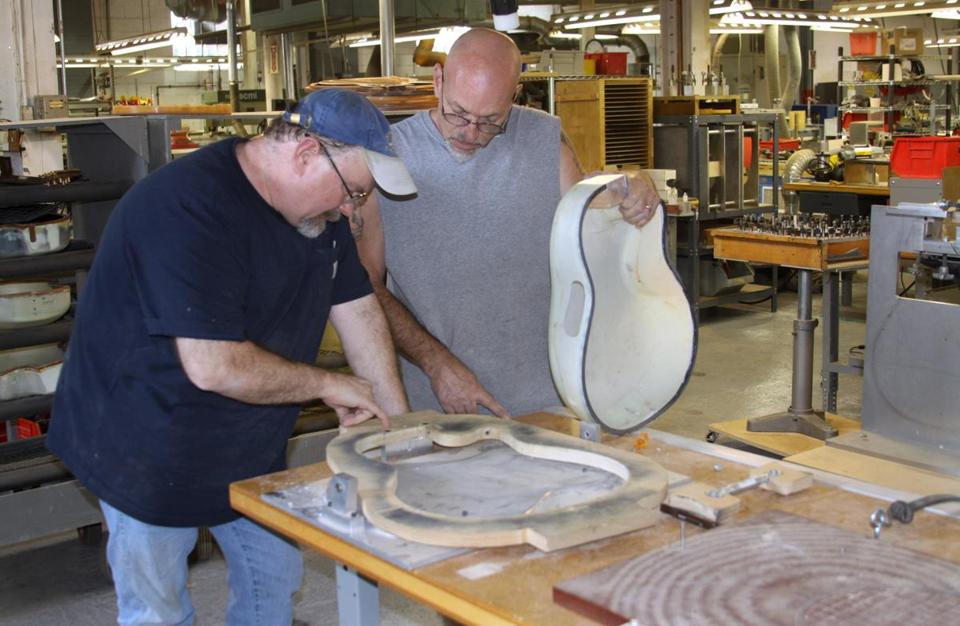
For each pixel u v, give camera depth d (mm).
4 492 2660
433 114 2025
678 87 7480
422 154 1998
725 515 1185
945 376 2725
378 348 1862
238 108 7605
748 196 6633
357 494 1254
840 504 1256
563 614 988
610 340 1570
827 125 9359
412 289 2057
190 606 1845
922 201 5184
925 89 9898
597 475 1369
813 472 1366
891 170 5430
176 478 1645
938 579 1013
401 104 3086
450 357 1952
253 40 10383
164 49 13648
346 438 1489
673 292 1637
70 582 2994
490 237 2057
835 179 6602
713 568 1048
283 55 9266
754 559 1068
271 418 1745
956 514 1208
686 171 6207
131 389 1601
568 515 1163
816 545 1103
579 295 1524
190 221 1496
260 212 1573
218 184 1532
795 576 1024
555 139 2109
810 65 13922
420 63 3193
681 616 939
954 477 2490
